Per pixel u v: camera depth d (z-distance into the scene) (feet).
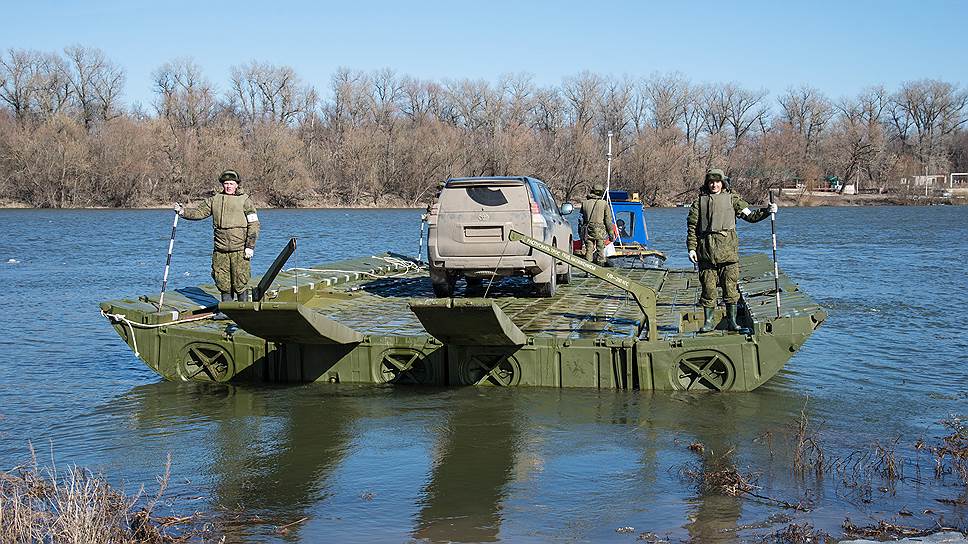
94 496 21.58
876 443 29.43
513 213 46.44
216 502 24.35
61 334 52.29
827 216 246.06
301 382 37.96
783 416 32.63
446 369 37.06
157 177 275.80
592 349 36.06
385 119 330.13
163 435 30.76
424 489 25.27
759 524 22.58
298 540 21.76
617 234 73.31
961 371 40.86
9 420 32.94
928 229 176.24
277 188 283.59
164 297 43.86
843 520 22.82
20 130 278.05
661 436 30.07
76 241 138.31
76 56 334.24
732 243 37.52
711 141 329.52
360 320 42.96
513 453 28.35
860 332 51.72
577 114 343.26
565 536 21.94
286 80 344.28
